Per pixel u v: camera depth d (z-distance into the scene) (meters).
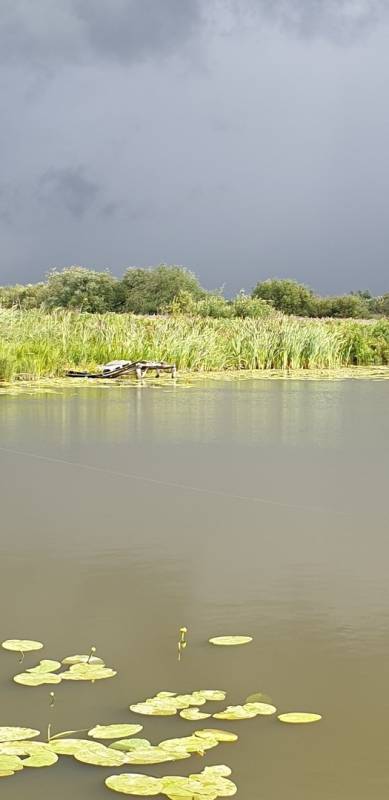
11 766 2.44
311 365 21.77
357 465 7.03
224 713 2.78
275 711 2.80
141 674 3.07
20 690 2.93
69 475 6.50
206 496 5.85
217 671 3.11
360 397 13.18
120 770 2.44
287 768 2.47
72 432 8.73
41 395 12.85
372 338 25.52
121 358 18.97
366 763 2.51
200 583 4.04
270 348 21.33
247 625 3.54
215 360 20.12
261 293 44.44
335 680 3.04
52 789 2.35
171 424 9.48
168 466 6.92
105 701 2.86
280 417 10.30
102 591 3.92
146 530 4.96
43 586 3.98
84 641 3.36
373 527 5.07
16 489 6.00
